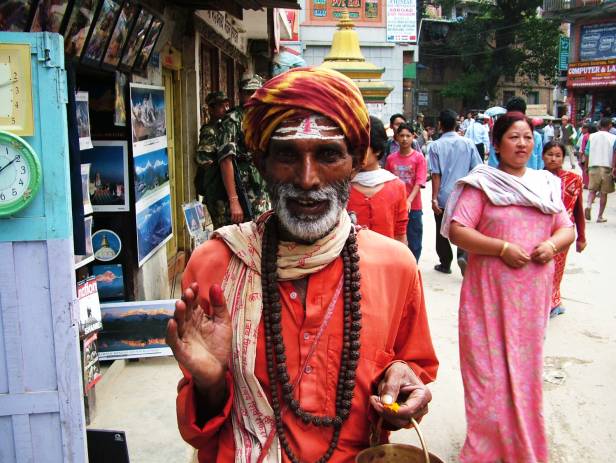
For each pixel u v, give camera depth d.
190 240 7.28
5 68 2.10
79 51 3.51
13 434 2.27
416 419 1.47
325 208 1.47
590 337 5.17
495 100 44.00
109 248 4.54
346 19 11.45
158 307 4.25
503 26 42.59
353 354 1.49
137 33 4.35
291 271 1.51
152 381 4.05
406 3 22.91
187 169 7.17
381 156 4.25
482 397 3.01
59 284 2.21
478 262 3.07
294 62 13.56
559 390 4.19
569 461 3.35
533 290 2.97
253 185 5.69
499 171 3.09
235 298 1.52
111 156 4.47
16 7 2.68
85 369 3.41
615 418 3.80
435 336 5.17
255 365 1.50
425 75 46.44
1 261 2.18
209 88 8.55
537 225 2.99
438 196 6.86
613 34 30.30
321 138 1.43
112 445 2.57
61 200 2.18
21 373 2.24
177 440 3.31
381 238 1.63
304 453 1.47
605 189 10.71
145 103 4.86
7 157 2.10
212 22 8.17
